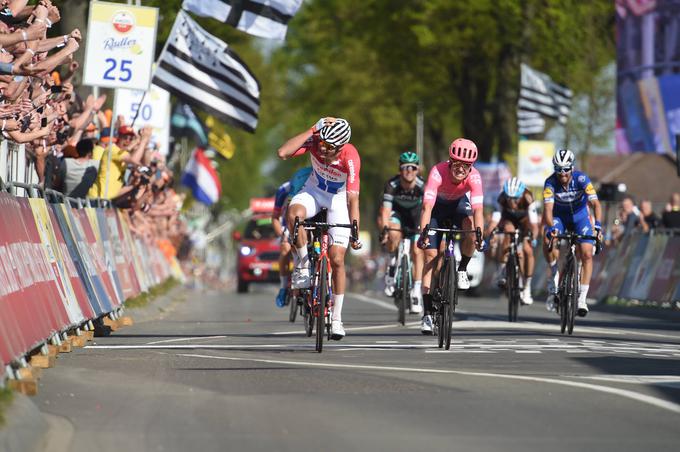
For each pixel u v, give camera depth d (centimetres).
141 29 4419
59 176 3862
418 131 12756
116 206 4419
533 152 8950
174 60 5159
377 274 15425
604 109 12556
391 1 10088
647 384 2153
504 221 4259
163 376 2222
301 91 14475
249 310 5309
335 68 13562
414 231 3950
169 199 6075
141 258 5219
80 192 3900
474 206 2950
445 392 2019
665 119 7006
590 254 3600
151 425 1662
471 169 2962
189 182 8700
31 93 3042
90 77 4406
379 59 10738
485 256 8031
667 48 6969
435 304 3031
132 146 4369
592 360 2602
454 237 2989
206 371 2314
